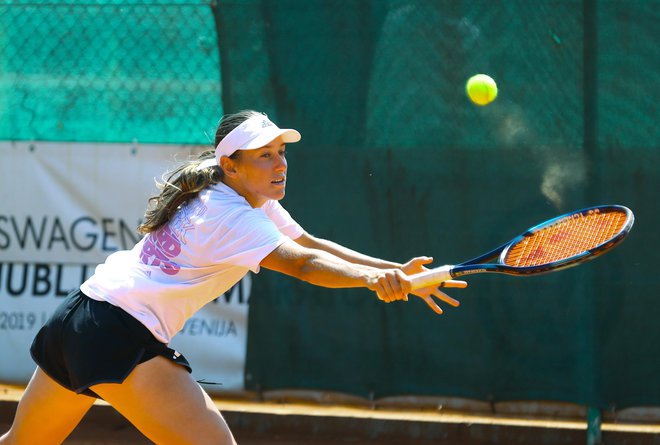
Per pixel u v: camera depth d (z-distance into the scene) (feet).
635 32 50.83
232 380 54.03
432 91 52.42
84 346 30.66
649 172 50.80
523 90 51.72
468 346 52.47
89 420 56.65
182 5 54.34
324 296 53.42
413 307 52.80
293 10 53.26
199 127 54.39
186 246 30.66
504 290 52.11
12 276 55.31
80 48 55.21
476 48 51.98
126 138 54.90
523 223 51.75
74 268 55.11
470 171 52.19
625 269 51.16
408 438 54.60
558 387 51.78
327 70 53.11
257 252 29.55
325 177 53.21
